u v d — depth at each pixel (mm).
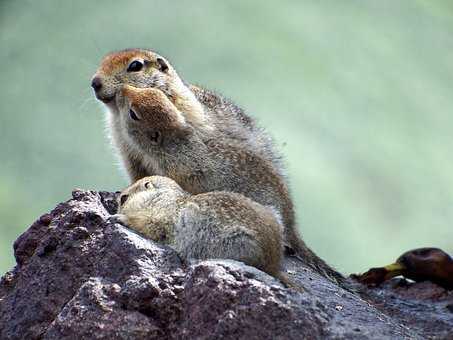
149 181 9164
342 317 8047
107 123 11383
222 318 7594
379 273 10906
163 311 7879
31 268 8648
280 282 8180
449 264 10773
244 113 11742
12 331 8438
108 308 7906
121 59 11023
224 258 8445
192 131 10578
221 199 8648
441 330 9422
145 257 8242
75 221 8727
